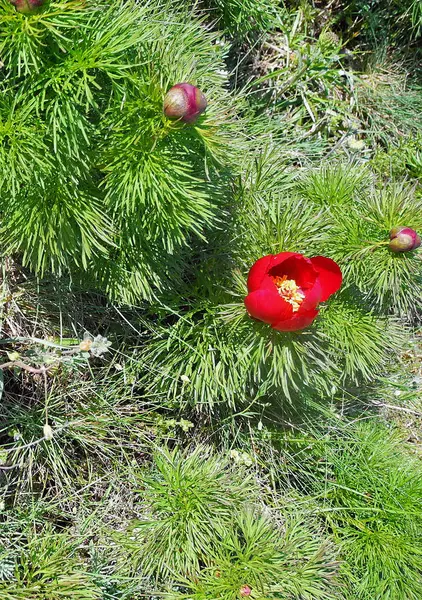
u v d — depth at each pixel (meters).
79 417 0.43
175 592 0.38
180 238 0.37
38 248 0.36
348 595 0.45
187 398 0.45
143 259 0.39
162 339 0.44
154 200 0.34
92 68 0.31
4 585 0.35
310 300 0.33
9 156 0.32
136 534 0.40
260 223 0.40
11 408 0.41
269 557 0.38
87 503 0.42
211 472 0.40
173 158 0.34
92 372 0.43
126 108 0.32
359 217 0.42
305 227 0.39
